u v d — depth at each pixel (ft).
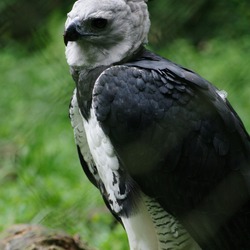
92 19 34.86
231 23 65.26
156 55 36.01
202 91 34.30
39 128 59.36
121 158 34.40
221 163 34.22
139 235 35.37
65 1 60.34
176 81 34.42
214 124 34.30
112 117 34.17
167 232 35.29
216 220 34.37
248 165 34.58
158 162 34.27
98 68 35.19
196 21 64.03
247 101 59.31
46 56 61.31
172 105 34.22
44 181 51.88
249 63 61.87
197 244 35.45
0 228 45.03
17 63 67.46
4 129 60.39
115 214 36.88
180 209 34.60
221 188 34.30
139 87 34.27
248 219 34.42
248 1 64.75
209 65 62.49
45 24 57.31
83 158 37.45
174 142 34.12
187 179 34.32
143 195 34.91
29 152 55.52
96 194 48.21
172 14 59.98
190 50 62.69
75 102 36.11
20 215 46.96
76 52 35.37
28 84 65.31
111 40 35.14
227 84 60.49
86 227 45.73
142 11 35.45
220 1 64.49
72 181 52.29
